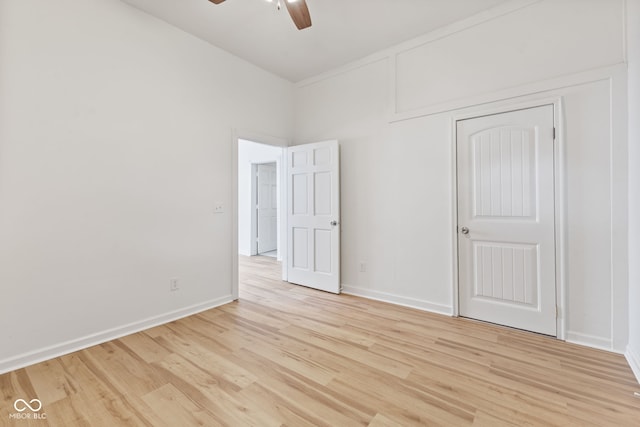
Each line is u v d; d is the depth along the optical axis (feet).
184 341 7.58
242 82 11.14
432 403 5.20
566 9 7.39
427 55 9.57
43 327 6.70
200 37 9.71
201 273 9.83
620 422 4.71
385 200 10.62
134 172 8.20
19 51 6.34
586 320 7.23
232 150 10.75
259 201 20.51
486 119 8.54
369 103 10.96
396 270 10.41
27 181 6.47
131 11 8.13
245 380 5.88
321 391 5.54
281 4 8.09
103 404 5.18
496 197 8.42
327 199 11.79
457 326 8.43
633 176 6.37
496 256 8.48
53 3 6.79
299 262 12.82
